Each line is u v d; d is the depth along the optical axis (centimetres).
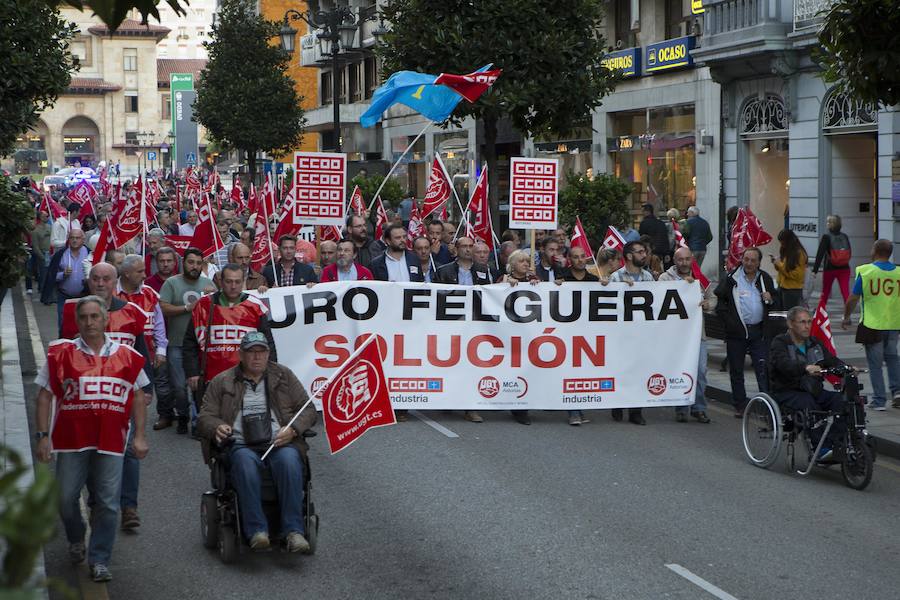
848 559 771
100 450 707
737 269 1312
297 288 1255
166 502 927
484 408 1287
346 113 5428
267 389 778
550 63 2127
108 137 12788
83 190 3528
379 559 767
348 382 777
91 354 711
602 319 1292
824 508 912
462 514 879
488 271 1348
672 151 3117
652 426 1278
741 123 2819
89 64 12775
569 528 840
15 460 218
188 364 1030
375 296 1269
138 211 1659
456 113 2169
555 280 1291
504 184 4181
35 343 1850
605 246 1509
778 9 2556
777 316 1316
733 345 1313
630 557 769
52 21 1798
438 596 691
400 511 889
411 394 1280
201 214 1905
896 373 1311
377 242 1786
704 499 934
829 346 1034
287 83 4712
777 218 2753
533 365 1286
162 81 13188
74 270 1766
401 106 5103
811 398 1032
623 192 2628
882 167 2320
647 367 1298
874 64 1115
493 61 2102
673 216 2533
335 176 1450
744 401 1322
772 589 705
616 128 3412
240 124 4616
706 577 727
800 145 2588
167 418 1235
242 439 768
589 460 1080
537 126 2300
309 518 766
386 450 1122
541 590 700
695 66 2980
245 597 695
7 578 203
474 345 1284
